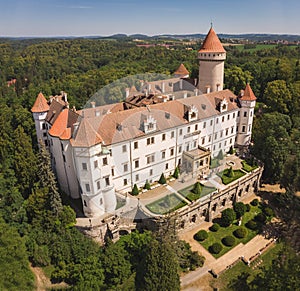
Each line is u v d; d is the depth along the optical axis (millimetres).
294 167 57531
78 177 45875
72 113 50562
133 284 41188
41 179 50656
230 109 66875
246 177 61375
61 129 50781
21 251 40312
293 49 193750
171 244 42344
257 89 117938
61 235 48344
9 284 35812
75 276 43344
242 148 75250
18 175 59375
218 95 68375
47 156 49156
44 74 178875
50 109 63688
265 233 54938
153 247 38188
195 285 44000
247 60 152500
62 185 55688
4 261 36875
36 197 51219
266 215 59344
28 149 60406
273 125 70750
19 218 51219
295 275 27531
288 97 93188
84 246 46875
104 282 42844
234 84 110688
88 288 40062
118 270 42312
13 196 54125
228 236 52469
